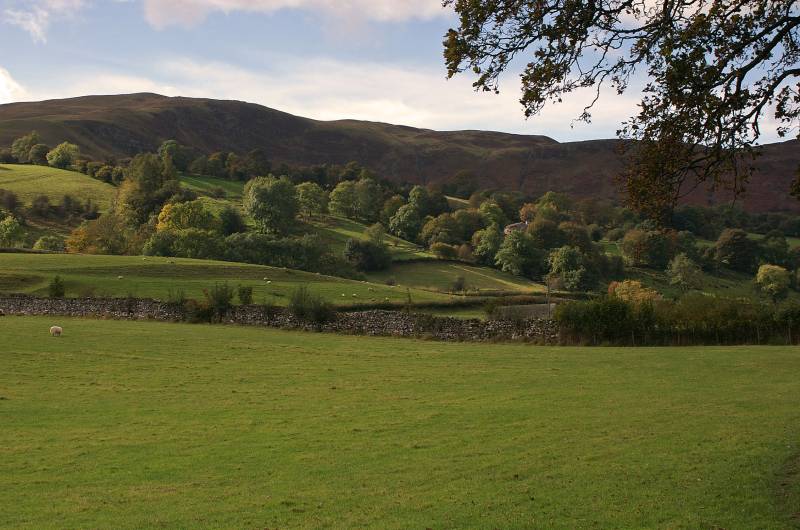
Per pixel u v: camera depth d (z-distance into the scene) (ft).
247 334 183.32
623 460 66.85
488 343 185.06
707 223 523.70
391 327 198.70
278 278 303.89
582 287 415.64
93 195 632.79
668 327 179.11
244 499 57.41
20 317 209.46
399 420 86.94
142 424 84.94
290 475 64.28
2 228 457.68
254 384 112.98
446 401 99.35
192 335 173.58
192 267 309.63
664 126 53.26
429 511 53.47
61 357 132.77
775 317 176.55
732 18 50.78
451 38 54.75
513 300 278.05
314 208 629.51
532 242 490.90
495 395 103.96
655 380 116.57
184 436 79.15
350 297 265.95
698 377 118.83
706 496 55.06
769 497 54.39
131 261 319.47
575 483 59.93
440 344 177.47
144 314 219.41
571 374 124.36
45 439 77.46
